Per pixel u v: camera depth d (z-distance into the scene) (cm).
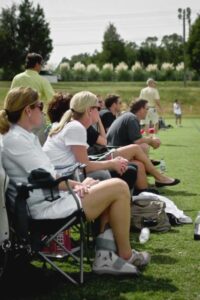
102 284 646
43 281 659
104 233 672
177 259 749
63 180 598
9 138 624
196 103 7550
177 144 2755
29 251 595
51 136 774
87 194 629
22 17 11900
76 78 9406
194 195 1239
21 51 11638
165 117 6625
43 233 614
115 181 648
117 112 1462
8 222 590
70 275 677
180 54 14775
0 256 616
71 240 783
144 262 692
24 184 579
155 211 906
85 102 782
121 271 664
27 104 627
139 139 1182
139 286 638
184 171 1672
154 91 2720
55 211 610
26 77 1227
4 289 634
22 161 618
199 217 902
